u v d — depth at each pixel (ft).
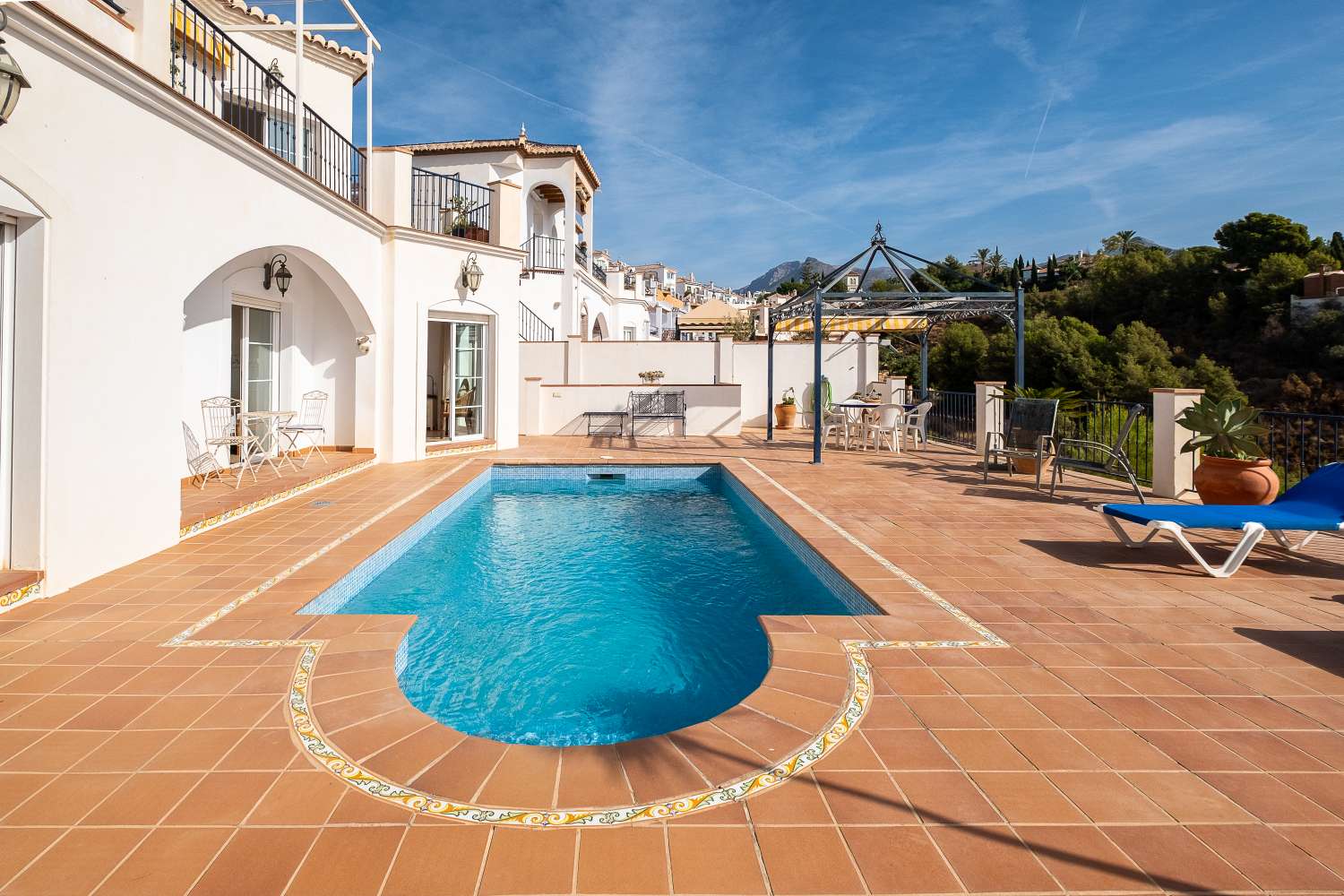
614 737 9.65
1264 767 7.34
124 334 14.97
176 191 16.74
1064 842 6.10
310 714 8.54
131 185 15.03
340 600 14.66
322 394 31.71
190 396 23.52
